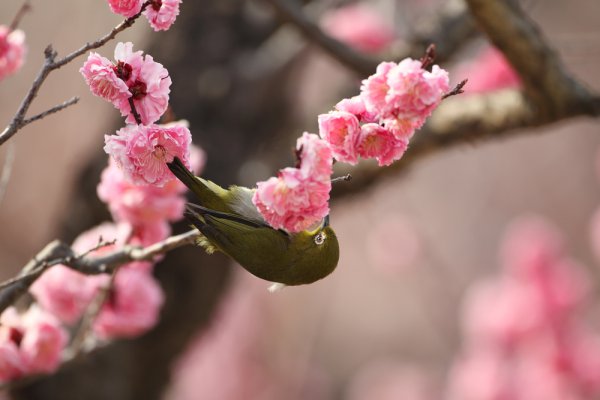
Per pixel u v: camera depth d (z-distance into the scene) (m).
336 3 10.15
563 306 12.94
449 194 21.97
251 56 9.50
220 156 9.24
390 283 21.58
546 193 21.61
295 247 4.24
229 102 9.36
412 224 16.75
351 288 21.73
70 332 7.11
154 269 8.86
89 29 14.32
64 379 8.50
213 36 9.45
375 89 3.53
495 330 13.16
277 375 16.25
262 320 16.25
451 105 8.02
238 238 4.22
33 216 14.48
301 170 3.44
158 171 3.70
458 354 17.38
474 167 22.05
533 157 21.81
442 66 8.86
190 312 9.02
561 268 13.13
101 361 8.62
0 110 14.27
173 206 5.44
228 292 10.30
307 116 9.59
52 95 14.39
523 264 13.17
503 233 21.53
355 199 9.03
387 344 21.59
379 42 10.39
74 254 5.05
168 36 9.45
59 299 5.84
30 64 14.31
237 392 16.05
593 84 20.59
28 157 14.39
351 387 21.05
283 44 9.52
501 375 13.16
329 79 14.67
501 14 6.59
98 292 5.87
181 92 9.31
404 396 20.05
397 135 3.51
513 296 13.15
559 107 7.01
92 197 8.77
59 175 14.33
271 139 9.62
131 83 3.67
